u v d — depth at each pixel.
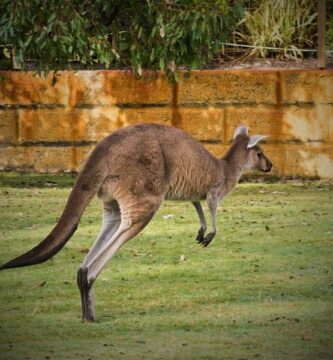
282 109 52.75
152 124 30.97
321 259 36.25
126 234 29.47
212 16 46.62
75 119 53.41
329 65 55.41
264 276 33.84
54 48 46.56
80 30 46.12
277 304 30.53
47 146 53.59
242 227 41.41
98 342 26.66
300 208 45.50
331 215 44.00
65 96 53.38
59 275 34.00
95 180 28.86
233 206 45.94
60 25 45.81
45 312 29.67
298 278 33.59
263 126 52.84
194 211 44.81
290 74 52.56
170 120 53.12
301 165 52.91
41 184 50.97
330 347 26.27
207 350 25.91
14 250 37.31
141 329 27.91
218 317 29.09
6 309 29.94
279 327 28.08
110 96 53.19
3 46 54.78
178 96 53.00
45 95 53.38
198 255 36.75
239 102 52.84
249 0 56.56
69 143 53.56
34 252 27.19
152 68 52.28
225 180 33.62
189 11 46.88
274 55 56.62
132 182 29.52
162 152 30.45
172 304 30.55
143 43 49.22
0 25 45.94
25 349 25.98
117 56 50.22
